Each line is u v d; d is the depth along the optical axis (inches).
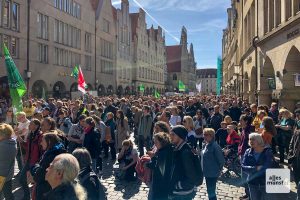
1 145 234.7
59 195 124.0
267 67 824.3
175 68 4015.8
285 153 478.0
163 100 918.4
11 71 371.9
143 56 2632.9
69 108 601.3
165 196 187.8
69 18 1437.0
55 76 1330.0
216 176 265.0
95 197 158.7
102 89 1814.7
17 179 362.0
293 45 572.7
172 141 193.5
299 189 207.2
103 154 503.5
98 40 1734.7
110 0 1910.7
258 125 394.9
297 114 393.1
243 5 1286.9
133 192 331.0
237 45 1589.6
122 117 478.0
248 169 225.0
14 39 1107.9
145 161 222.4
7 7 1073.5
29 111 564.1
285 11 618.2
